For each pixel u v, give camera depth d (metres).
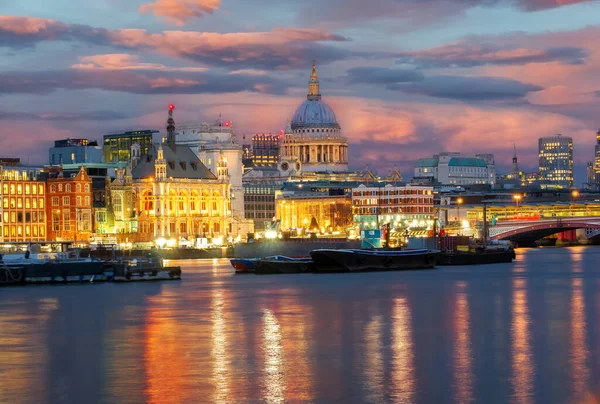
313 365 135.38
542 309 195.62
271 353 144.38
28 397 119.44
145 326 173.50
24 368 135.38
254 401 116.50
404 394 119.19
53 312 194.12
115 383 125.62
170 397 118.50
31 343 155.88
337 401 116.31
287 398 117.69
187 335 162.38
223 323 176.62
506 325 171.50
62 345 153.62
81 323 178.00
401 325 172.25
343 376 128.38
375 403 115.50
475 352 144.25
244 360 139.12
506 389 121.44
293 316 185.88
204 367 134.62
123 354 145.00
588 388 121.88
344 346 149.75
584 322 175.12
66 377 129.25
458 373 129.88
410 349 146.88
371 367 133.75
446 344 151.12
